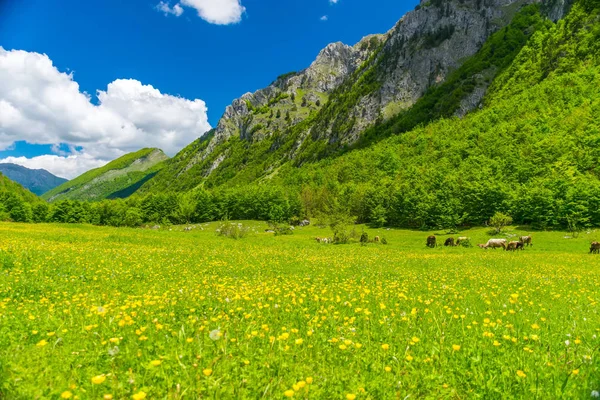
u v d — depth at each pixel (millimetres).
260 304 8898
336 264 25344
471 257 38562
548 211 78312
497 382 4812
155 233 57938
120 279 13867
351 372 4852
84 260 18781
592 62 183375
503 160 122312
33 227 56969
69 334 5863
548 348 5910
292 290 11836
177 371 4504
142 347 5484
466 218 96125
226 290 11125
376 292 12359
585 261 34969
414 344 6234
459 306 10273
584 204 76438
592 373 4914
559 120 146125
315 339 6289
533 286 15875
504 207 91562
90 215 134250
